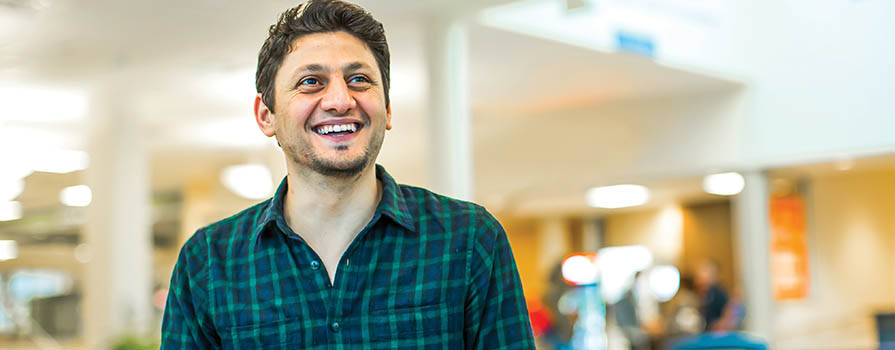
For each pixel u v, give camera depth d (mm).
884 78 11695
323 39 1889
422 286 1913
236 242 1969
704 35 11930
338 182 1866
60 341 15812
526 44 9945
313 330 1896
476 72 11336
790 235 14484
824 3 12148
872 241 16969
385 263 1920
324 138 1853
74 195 17703
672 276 16781
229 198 20047
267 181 15961
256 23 8836
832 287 15305
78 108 12586
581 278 16047
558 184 14242
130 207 11828
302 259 1916
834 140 12031
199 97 12352
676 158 13172
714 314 13078
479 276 1948
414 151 16047
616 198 15695
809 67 12242
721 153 12812
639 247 17531
